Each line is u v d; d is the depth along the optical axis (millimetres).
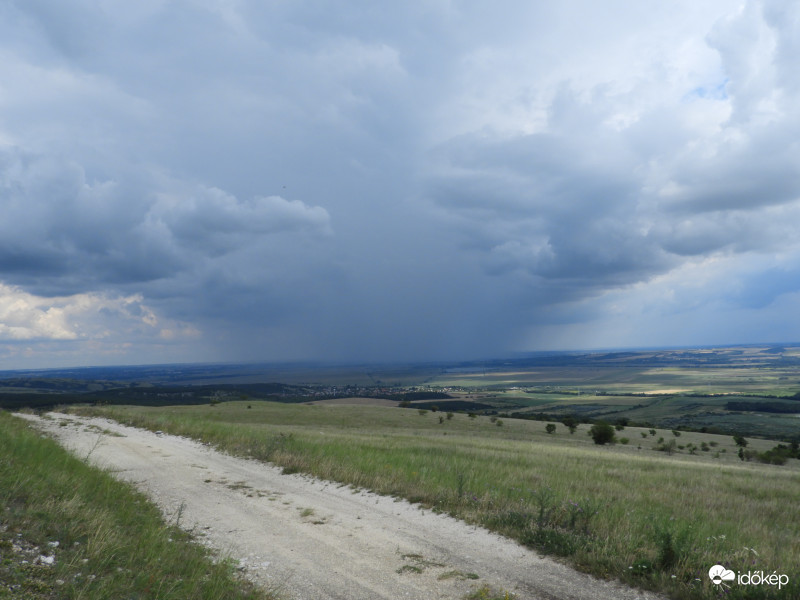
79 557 6125
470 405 183875
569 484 14672
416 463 15992
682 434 88438
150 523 8094
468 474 14031
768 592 6191
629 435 82438
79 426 24359
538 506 10219
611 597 6113
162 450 17922
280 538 8281
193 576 6070
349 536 8430
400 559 7336
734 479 20703
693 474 21750
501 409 171625
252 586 6188
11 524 6766
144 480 12586
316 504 10664
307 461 15023
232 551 7559
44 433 20312
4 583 5035
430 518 9617
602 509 10094
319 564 7086
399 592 6145
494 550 7773
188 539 7984
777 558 7684
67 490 8938
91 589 5293
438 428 71188
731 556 7508
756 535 9672
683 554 7109
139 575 5867
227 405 89500
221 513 9766
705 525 9648
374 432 49688
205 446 19391
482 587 6312
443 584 6414
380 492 11711
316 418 74875
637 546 7758
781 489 17969
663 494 14438
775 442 82625
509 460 21484
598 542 7859
